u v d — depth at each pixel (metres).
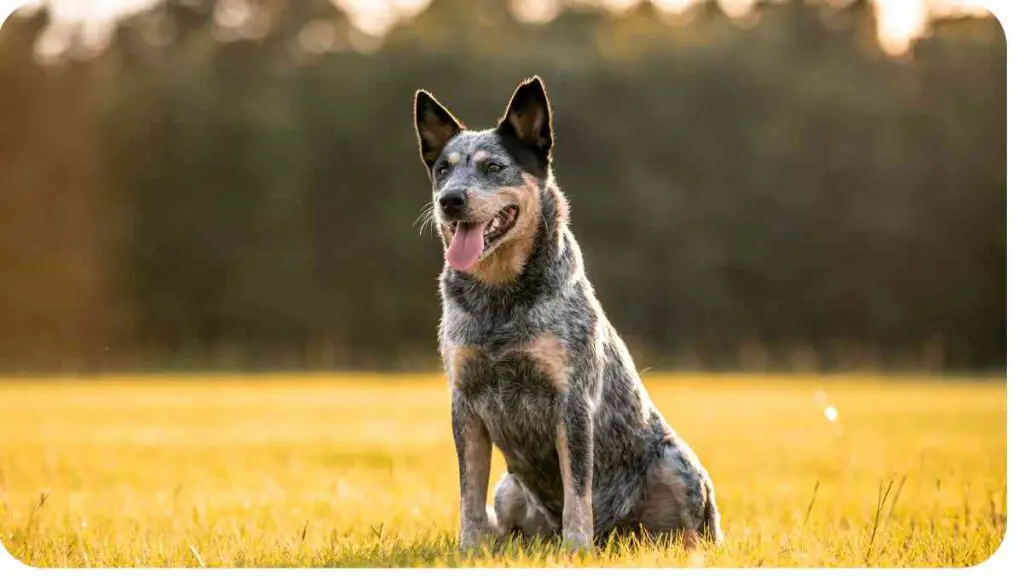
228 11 40.16
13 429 18.61
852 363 40.06
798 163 40.62
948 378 34.28
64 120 38.62
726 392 26.81
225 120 39.22
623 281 39.00
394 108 39.69
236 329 40.09
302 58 40.34
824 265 40.84
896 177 41.00
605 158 39.44
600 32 41.22
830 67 41.12
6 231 38.25
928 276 41.25
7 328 38.09
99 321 38.84
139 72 39.28
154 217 39.34
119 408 22.62
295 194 39.97
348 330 40.28
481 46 39.78
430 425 19.25
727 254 40.12
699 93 40.06
